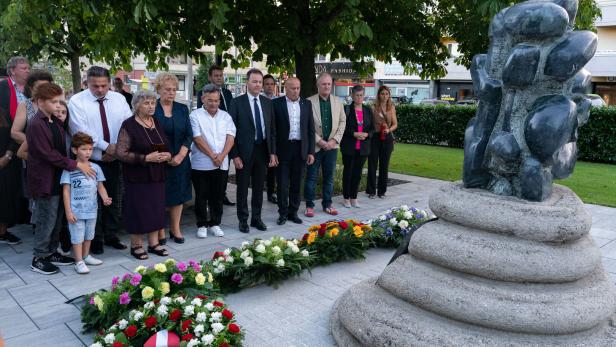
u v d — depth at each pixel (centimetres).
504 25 276
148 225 460
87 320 312
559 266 245
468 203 271
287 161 595
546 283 251
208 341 265
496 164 279
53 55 1241
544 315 238
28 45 739
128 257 471
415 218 534
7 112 510
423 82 3784
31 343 298
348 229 477
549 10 253
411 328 255
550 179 274
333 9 705
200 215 551
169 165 499
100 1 594
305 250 422
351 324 282
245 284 377
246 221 568
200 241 530
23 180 520
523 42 269
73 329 318
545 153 258
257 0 709
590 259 257
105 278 412
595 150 1301
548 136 254
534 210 254
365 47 777
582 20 654
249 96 565
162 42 798
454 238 266
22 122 475
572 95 279
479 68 296
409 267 286
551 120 253
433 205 294
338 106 650
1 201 486
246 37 783
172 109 505
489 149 283
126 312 301
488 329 247
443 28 865
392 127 760
